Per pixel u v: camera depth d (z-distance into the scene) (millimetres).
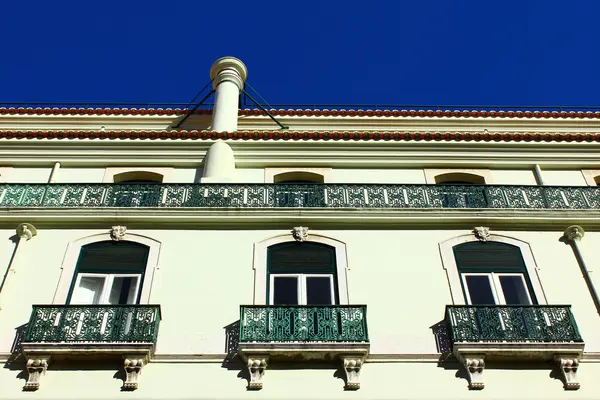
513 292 13766
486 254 14406
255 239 14570
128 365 11867
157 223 14805
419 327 12867
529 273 14031
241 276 13766
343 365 11992
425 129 21312
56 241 14469
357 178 17297
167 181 17156
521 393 11789
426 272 13945
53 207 14922
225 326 12805
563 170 17734
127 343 12008
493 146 17844
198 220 14828
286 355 12039
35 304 12992
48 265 13961
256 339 12188
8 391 11664
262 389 11750
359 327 12477
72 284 13625
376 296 13438
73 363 12055
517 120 21469
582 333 12859
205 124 21625
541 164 17672
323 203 15477
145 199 15461
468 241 14625
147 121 21734
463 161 17641
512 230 14961
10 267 13828
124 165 17469
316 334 12328
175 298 13305
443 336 12711
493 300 13570
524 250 14508
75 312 12562
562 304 13188
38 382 11734
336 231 14797
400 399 11648
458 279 13812
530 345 12133
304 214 14938
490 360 12195
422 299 13406
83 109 21828
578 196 15828
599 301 13414
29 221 14789
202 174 17234
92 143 17609
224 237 14617
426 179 17328
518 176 17531
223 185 15828
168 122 21750
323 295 13602
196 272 13836
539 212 15109
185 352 12336
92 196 15555
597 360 12266
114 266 14016
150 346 12016
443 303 13344
